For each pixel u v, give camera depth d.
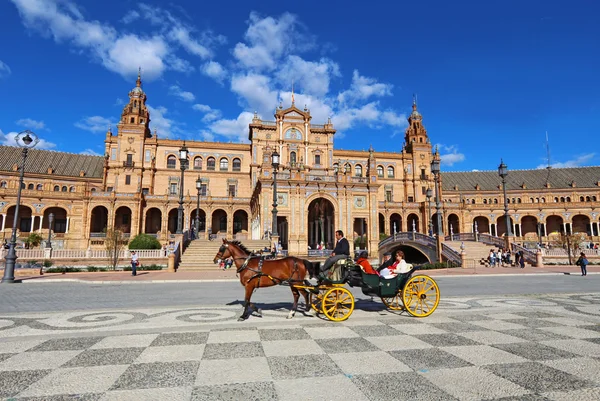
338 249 9.74
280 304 11.78
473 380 4.93
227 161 73.81
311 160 69.62
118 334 7.52
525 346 6.54
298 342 6.86
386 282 9.47
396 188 79.38
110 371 5.30
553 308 10.49
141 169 67.69
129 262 30.61
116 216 64.62
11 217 61.50
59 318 9.37
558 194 82.44
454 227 80.75
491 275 23.97
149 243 36.91
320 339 7.07
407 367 5.45
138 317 9.44
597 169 86.38
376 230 44.75
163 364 5.61
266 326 8.23
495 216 77.25
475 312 9.84
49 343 6.84
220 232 65.56
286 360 5.80
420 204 73.00
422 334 7.43
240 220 69.88
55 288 17.67
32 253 29.50
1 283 19.97
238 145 74.06
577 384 4.79
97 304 12.20
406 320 8.84
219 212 69.75
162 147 71.06
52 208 64.94
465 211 75.81
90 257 30.19
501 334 7.41
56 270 27.41
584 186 82.25
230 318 9.23
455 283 19.27
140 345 6.68
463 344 6.68
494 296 13.29
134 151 68.50
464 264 31.00
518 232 77.75
